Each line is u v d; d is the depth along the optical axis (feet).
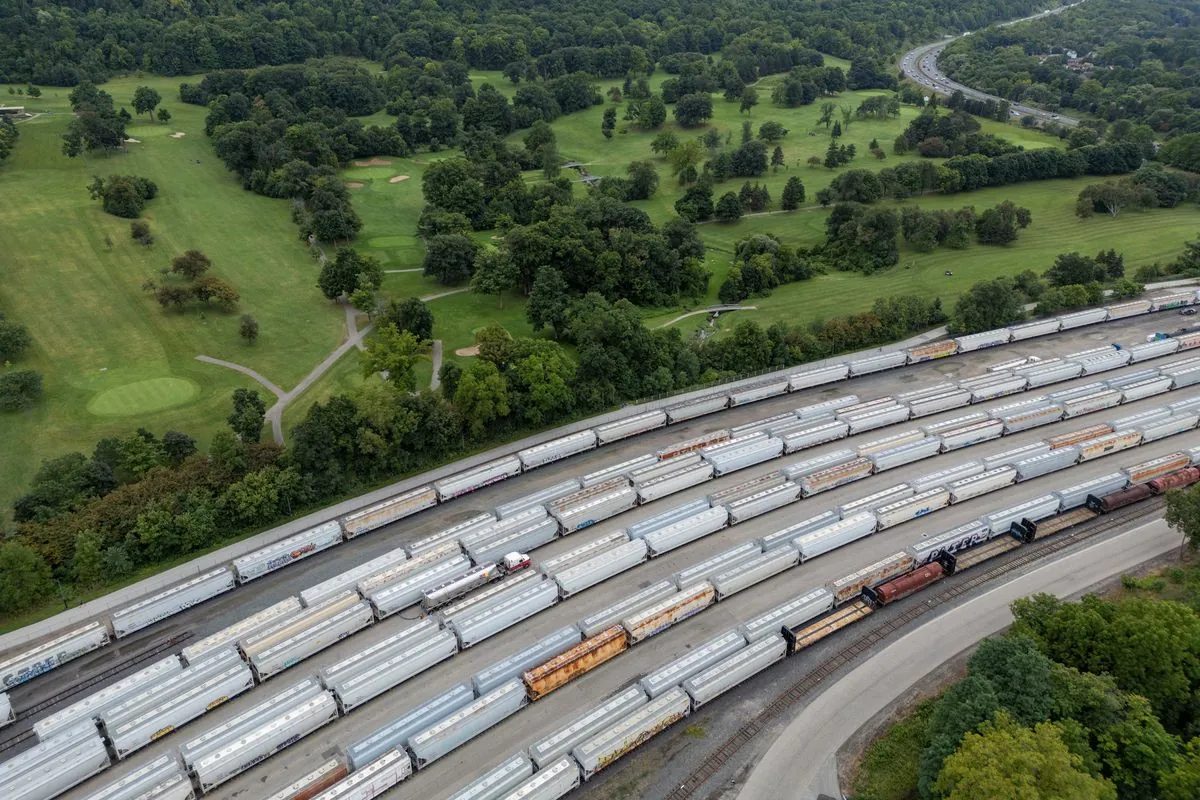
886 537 384.88
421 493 397.80
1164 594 336.29
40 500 370.73
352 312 607.37
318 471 405.80
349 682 290.56
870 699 295.89
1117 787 241.35
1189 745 241.76
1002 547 372.58
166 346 541.34
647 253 632.38
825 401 504.43
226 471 391.45
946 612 336.90
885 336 576.61
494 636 327.88
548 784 250.78
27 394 468.75
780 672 310.24
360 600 335.67
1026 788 211.82
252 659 303.48
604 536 368.07
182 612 340.18
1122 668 268.82
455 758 276.00
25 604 334.03
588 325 506.48
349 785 252.21
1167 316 620.49
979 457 449.06
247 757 267.39
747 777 268.00
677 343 525.75
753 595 349.00
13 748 281.33
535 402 464.24
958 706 253.24
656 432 472.44
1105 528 390.01
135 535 359.46
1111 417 492.95
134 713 282.15
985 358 561.02
